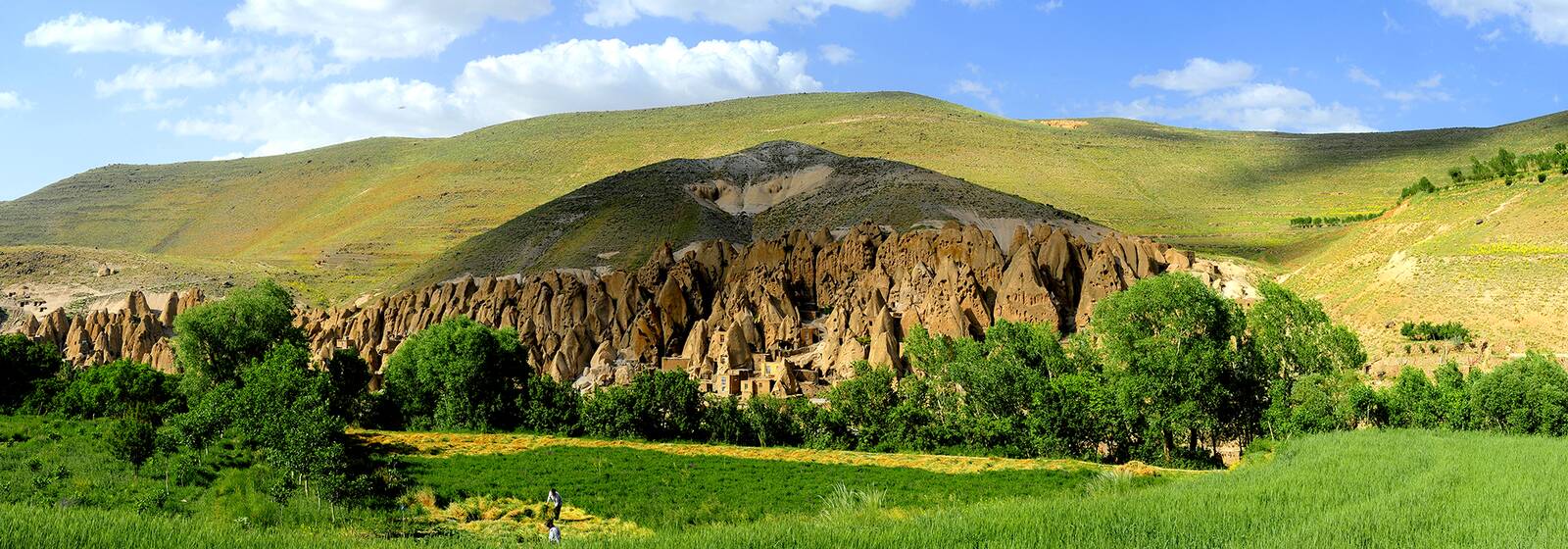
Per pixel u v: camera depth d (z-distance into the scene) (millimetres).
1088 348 99812
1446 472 51094
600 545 37562
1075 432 90500
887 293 170750
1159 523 38406
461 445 97812
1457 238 136750
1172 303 89625
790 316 166625
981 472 81562
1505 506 40781
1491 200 147250
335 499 65312
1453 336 113188
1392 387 94625
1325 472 52188
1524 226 131625
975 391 97000
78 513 39656
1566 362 101438
